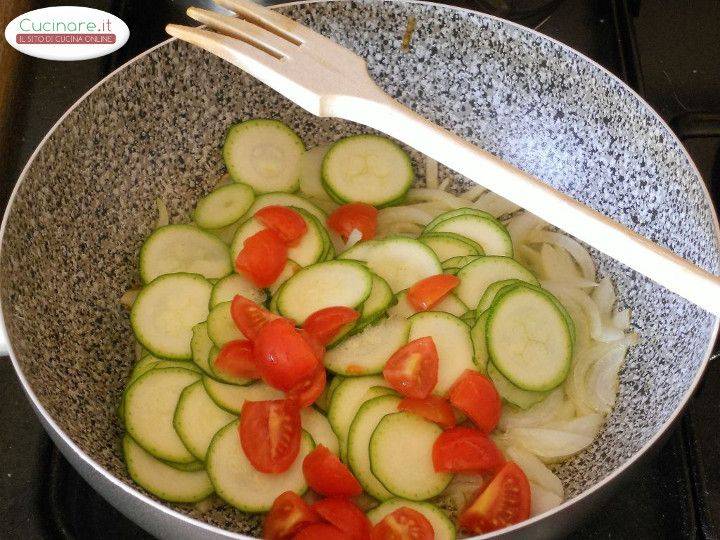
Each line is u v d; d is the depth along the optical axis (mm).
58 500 346
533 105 417
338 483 323
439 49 415
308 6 401
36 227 353
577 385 365
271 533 314
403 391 338
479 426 339
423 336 355
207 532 282
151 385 347
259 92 417
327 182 416
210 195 409
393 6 402
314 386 340
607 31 495
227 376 345
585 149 410
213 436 336
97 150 381
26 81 465
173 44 386
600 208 409
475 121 432
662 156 379
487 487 326
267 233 379
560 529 302
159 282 372
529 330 355
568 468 351
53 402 328
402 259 381
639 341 372
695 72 486
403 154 423
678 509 355
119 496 295
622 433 349
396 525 313
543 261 404
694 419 371
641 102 382
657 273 312
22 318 333
